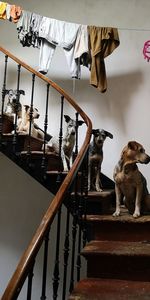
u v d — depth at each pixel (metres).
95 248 2.29
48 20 3.45
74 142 3.25
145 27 4.01
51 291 3.78
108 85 4.00
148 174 3.69
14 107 3.58
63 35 3.43
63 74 4.18
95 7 4.20
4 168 4.18
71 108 4.08
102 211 2.76
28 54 4.35
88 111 4.01
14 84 4.36
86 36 3.40
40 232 1.54
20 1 4.45
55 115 4.13
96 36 3.39
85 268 3.65
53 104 4.16
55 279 1.78
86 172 2.50
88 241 2.68
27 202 4.06
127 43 4.03
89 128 2.62
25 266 1.38
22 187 4.11
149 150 3.75
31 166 2.94
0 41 4.45
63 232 3.81
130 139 3.82
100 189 3.08
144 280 2.18
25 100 4.27
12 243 4.02
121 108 3.92
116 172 2.69
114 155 3.83
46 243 1.62
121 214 2.68
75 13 4.25
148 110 3.83
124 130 3.86
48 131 4.10
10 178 4.15
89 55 3.43
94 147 3.13
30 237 3.98
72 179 1.94
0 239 4.05
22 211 4.06
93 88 4.04
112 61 4.03
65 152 3.21
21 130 3.54
